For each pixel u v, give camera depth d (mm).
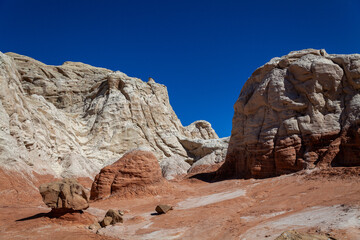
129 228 17375
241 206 20422
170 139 69938
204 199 25281
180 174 54844
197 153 69125
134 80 73438
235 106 40500
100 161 59094
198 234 15133
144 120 69625
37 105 52094
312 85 30391
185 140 71000
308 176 24984
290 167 29328
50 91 70750
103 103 69000
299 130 30172
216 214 18812
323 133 28609
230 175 39781
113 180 30125
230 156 40719
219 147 64062
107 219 18359
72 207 17938
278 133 31703
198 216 18797
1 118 34000
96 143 62125
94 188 30359
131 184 29516
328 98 30016
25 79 70000
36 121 45500
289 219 14680
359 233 10883
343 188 18938
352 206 14109
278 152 30594
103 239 14984
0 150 31141
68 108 71875
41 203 26406
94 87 74562
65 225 17312
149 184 29797
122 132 64625
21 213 20734
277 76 33469
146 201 26781
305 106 30609
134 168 30203
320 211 14805
